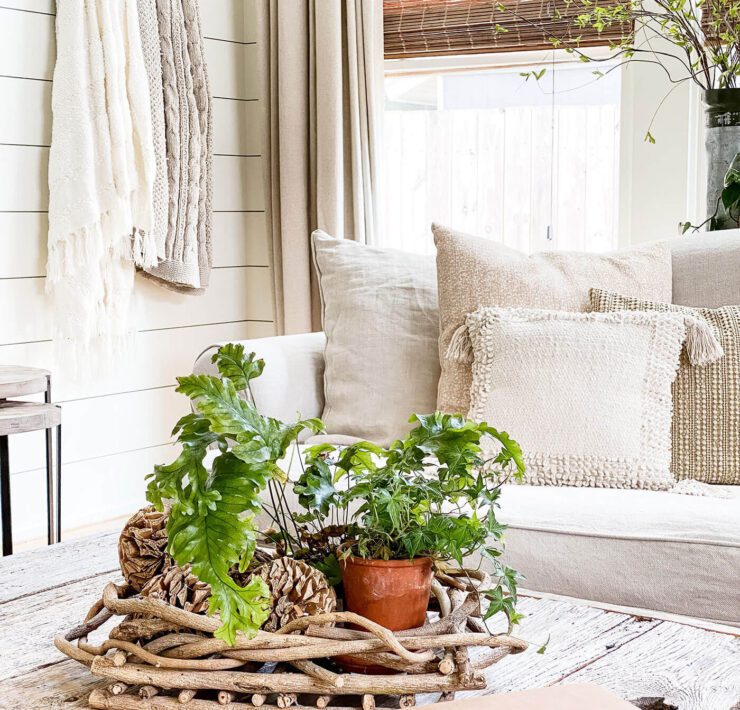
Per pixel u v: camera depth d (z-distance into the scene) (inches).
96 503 133.0
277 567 40.2
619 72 132.5
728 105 101.9
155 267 133.7
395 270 95.4
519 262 88.0
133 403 136.8
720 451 76.9
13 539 123.1
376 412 89.7
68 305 121.5
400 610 39.9
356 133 136.6
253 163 152.4
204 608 39.3
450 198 145.9
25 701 39.9
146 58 126.0
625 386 77.2
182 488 36.4
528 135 139.6
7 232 119.0
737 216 101.2
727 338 79.5
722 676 41.9
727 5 109.4
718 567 64.1
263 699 37.6
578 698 36.6
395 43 143.4
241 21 150.6
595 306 85.3
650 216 127.1
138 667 38.6
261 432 37.4
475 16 137.8
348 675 37.4
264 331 154.2
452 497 41.8
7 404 105.6
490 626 47.8
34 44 119.8
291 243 141.3
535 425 76.9
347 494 40.4
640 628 47.8
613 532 66.6
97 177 118.9
